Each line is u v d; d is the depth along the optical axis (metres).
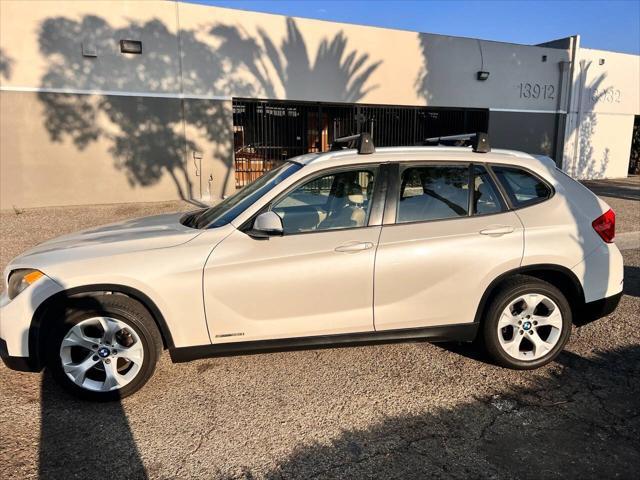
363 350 4.50
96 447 3.13
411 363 4.24
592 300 4.14
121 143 12.91
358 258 3.75
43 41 11.90
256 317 3.70
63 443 3.16
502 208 4.04
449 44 16.70
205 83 13.51
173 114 13.30
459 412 3.50
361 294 3.79
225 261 3.63
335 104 15.30
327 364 4.23
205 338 3.67
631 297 5.86
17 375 4.04
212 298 3.62
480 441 3.18
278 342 3.77
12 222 10.61
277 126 15.12
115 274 3.50
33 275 3.50
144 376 3.64
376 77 15.72
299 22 14.40
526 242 3.96
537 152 19.03
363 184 3.95
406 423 3.38
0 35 11.55
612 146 20.92
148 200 13.40
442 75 16.75
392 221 3.89
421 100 16.55
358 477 2.86
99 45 12.37
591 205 4.24
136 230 4.03
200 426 3.35
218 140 13.88
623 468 2.92
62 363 3.52
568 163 19.78
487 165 4.12
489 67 17.50
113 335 3.56
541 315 4.07
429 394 3.74
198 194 13.88
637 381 3.92
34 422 3.38
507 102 18.06
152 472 2.91
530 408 3.55
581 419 3.41
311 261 3.71
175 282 3.57
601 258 4.13
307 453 3.07
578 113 19.55
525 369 4.08
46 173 12.35
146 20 12.70
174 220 4.38
